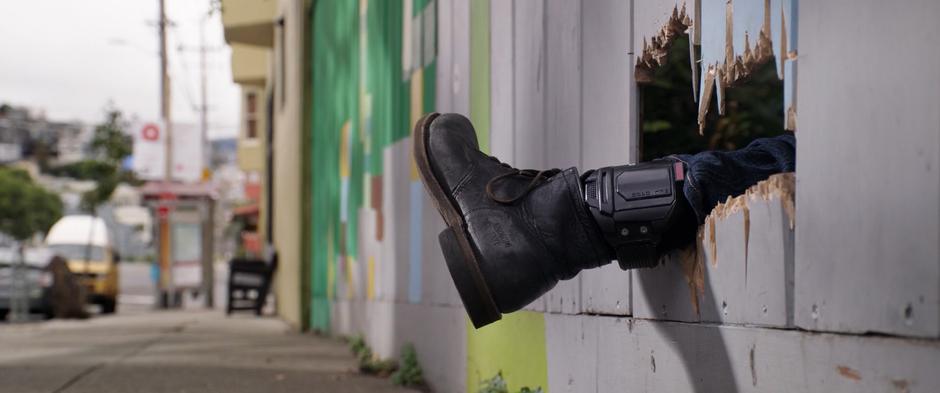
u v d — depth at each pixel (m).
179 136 35.53
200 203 28.73
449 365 5.01
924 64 1.49
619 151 2.75
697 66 2.35
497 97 4.18
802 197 1.83
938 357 1.46
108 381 6.07
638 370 2.62
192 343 9.97
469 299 2.40
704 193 2.20
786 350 1.87
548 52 3.45
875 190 1.61
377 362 6.61
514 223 2.38
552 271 2.38
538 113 3.57
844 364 1.69
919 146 1.50
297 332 12.56
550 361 3.40
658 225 2.26
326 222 11.12
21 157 114.12
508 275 2.36
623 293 2.73
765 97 5.41
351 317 9.12
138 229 72.00
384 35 7.30
